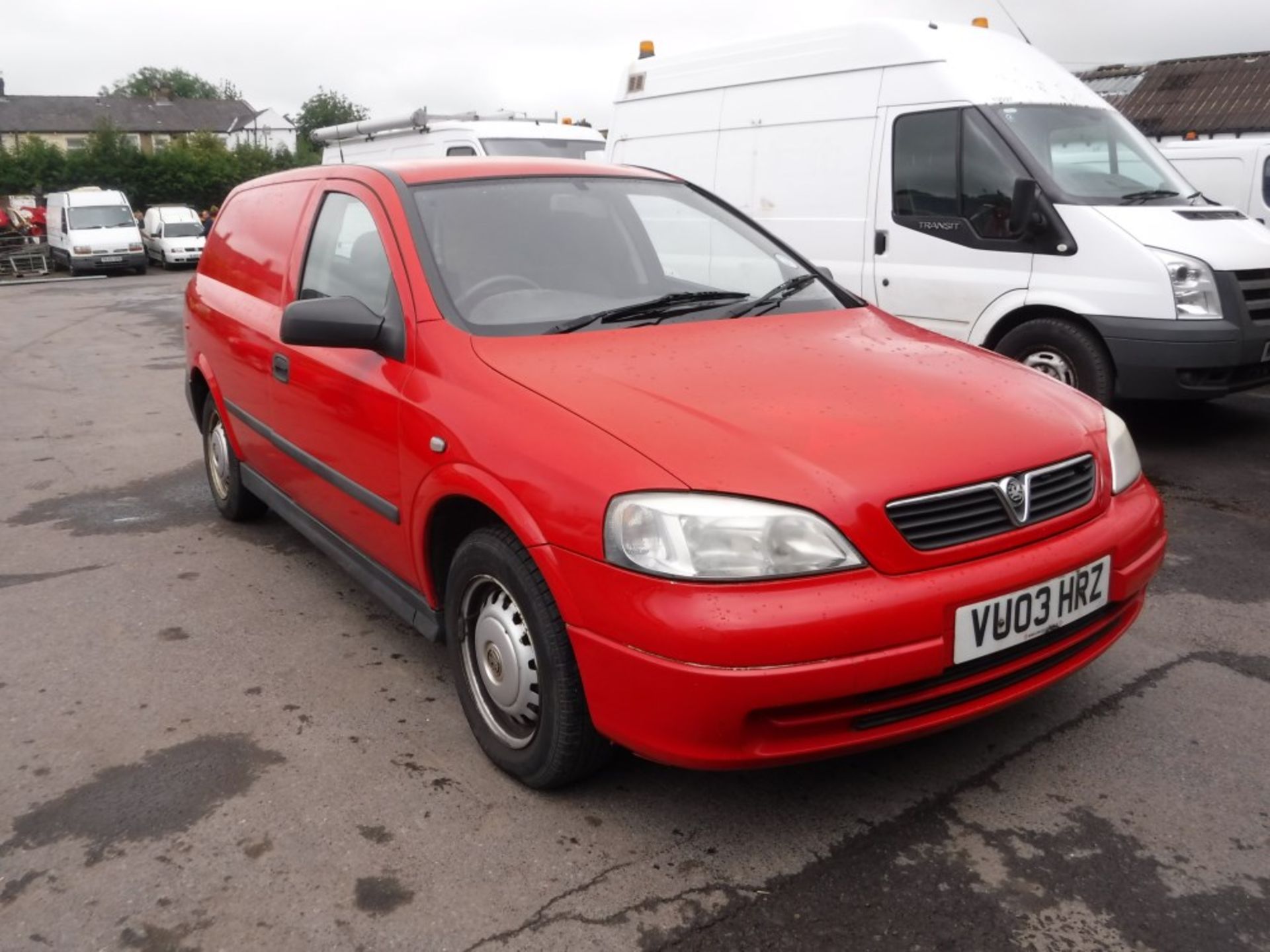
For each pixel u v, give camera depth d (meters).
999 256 6.21
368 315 3.27
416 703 3.41
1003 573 2.46
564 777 2.75
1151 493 2.99
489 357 3.01
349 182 3.89
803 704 2.31
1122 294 5.77
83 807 2.85
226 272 4.99
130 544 5.09
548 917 2.37
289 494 4.34
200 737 3.21
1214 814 2.67
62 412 8.65
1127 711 3.18
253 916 2.41
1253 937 2.25
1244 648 3.61
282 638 3.94
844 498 2.36
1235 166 10.38
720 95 7.71
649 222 3.84
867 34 6.79
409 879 2.52
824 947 2.26
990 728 3.09
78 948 2.32
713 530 2.31
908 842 2.59
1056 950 2.23
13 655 3.84
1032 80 6.61
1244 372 5.90
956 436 2.59
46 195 46.47
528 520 2.58
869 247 6.84
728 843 2.61
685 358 2.99
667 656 2.31
